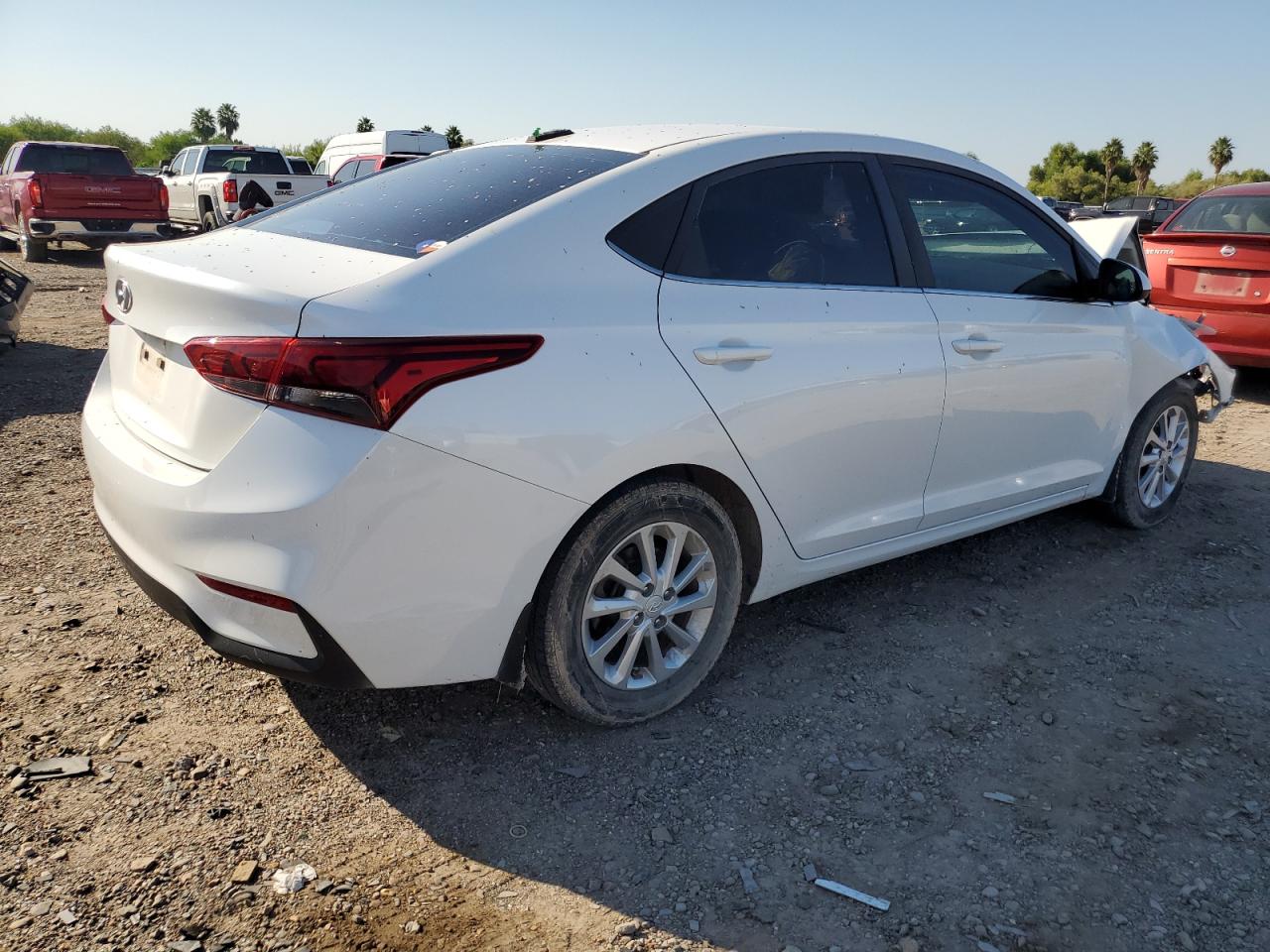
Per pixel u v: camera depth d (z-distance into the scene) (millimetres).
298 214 3176
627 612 2834
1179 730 3045
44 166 16438
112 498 2678
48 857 2334
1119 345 4223
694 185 2938
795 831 2539
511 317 2469
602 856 2434
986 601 3924
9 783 2578
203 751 2773
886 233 3385
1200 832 2564
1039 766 2842
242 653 2422
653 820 2568
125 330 2951
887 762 2842
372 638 2387
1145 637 3652
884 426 3287
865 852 2467
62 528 4293
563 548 2625
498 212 2732
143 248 2963
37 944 2084
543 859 2418
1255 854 2484
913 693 3221
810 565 3301
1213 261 7117
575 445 2516
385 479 2283
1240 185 8258
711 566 2975
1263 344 7000
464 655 2545
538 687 2795
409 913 2225
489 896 2287
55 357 7891
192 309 2449
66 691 3018
